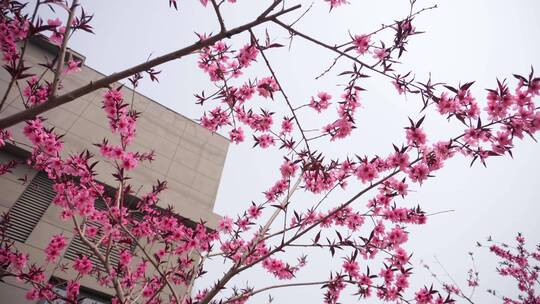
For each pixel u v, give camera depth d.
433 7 2.89
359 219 4.95
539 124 2.79
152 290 6.21
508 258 10.28
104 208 9.35
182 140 13.45
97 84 2.75
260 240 4.34
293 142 5.04
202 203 12.16
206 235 6.12
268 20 3.00
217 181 13.26
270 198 5.56
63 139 10.16
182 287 8.86
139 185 10.87
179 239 5.82
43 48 10.76
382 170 4.45
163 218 5.94
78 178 5.00
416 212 4.61
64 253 8.30
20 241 8.10
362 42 3.24
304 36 3.06
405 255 4.44
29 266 7.56
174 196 11.64
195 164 13.12
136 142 12.06
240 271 3.91
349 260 4.54
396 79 3.12
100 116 11.34
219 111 5.09
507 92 2.91
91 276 8.37
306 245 3.86
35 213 8.66
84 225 5.14
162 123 13.34
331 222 5.06
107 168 10.34
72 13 2.82
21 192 8.74
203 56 4.20
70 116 10.77
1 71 9.66
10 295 7.24
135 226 6.23
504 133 3.07
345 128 4.10
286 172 4.87
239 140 5.29
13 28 3.18
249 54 3.94
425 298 4.28
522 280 10.01
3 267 5.55
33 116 2.65
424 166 3.64
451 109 3.12
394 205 4.73
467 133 3.26
